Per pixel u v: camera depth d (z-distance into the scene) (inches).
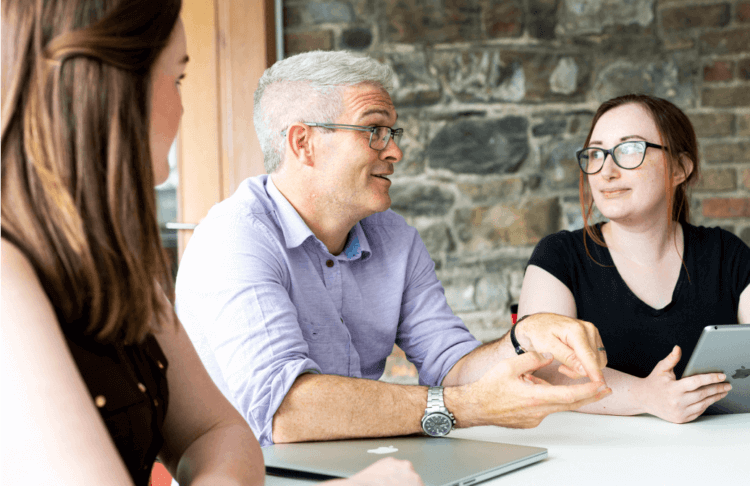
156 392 24.9
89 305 20.3
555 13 106.2
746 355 40.8
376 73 48.2
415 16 106.8
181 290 45.7
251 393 39.6
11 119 18.8
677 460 33.1
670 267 58.2
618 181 55.6
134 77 20.2
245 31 103.3
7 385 16.5
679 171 57.5
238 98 103.7
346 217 49.2
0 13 18.9
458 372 49.8
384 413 37.9
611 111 57.6
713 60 104.0
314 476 31.5
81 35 19.0
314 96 46.8
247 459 27.1
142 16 20.5
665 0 104.5
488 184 107.0
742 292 56.9
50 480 16.0
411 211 108.0
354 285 51.6
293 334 41.9
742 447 35.6
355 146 46.8
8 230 18.8
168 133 23.3
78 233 19.1
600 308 57.7
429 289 56.1
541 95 106.5
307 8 107.9
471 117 107.0
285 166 48.5
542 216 106.8
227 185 104.3
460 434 40.5
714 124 104.2
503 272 107.2
